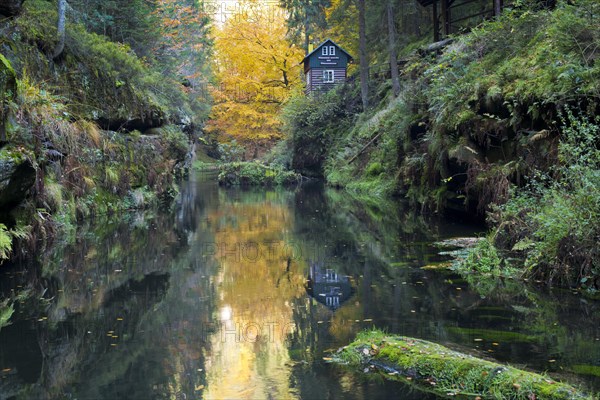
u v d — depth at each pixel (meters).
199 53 42.25
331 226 13.85
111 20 20.77
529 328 5.76
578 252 7.32
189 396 4.36
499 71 11.41
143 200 17.50
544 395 4.05
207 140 54.09
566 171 7.93
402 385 4.50
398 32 31.50
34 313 6.59
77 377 4.76
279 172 30.39
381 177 21.55
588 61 9.10
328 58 37.75
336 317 6.32
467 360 4.57
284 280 8.21
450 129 12.62
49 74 13.34
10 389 4.52
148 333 5.88
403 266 8.95
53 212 11.70
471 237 11.09
